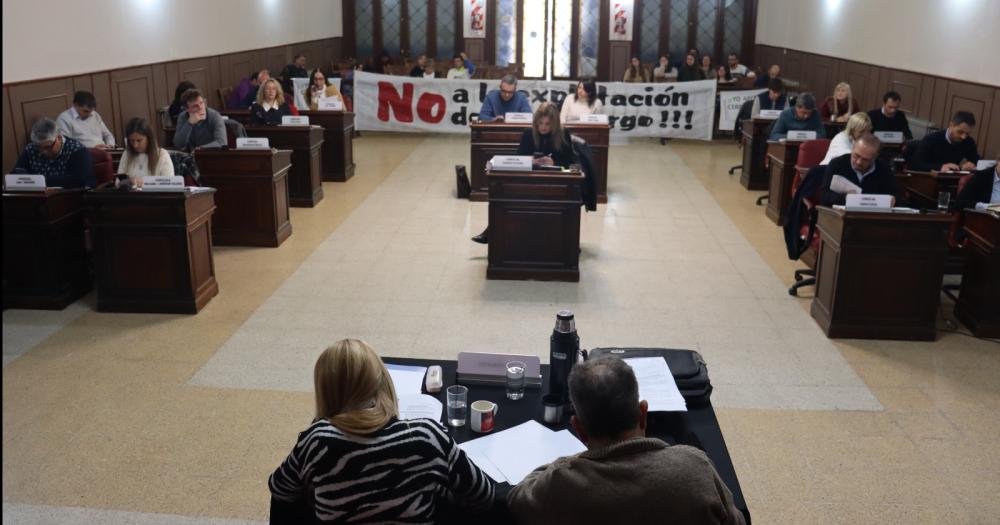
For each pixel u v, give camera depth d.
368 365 2.19
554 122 6.42
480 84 11.84
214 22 11.49
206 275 5.79
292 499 2.29
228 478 3.63
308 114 9.59
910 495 3.56
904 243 5.05
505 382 2.97
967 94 8.52
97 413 4.19
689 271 6.57
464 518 2.37
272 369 4.72
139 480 3.61
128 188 5.41
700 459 1.96
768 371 4.76
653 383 2.85
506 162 6.09
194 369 4.71
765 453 3.88
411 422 2.21
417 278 6.32
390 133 13.57
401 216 8.20
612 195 9.32
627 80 15.57
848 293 5.18
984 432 4.09
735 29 17.38
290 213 8.30
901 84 10.34
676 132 12.05
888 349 5.08
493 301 5.84
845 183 5.61
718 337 5.25
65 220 5.64
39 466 3.70
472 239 7.05
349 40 17.94
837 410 4.31
